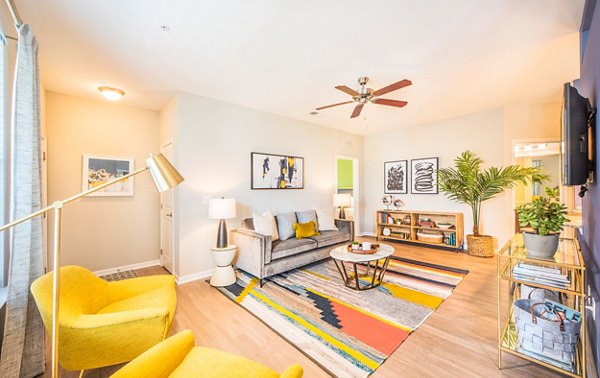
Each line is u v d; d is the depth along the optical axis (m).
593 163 1.65
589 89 1.84
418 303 2.60
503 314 2.38
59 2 1.74
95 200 3.57
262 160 4.20
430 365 1.72
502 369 1.67
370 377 1.62
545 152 5.54
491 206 4.49
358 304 2.59
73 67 2.66
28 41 1.65
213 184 3.63
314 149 5.14
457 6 1.86
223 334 2.11
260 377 1.12
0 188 1.80
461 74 2.98
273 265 3.20
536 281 1.59
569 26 2.10
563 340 1.51
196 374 1.13
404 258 4.22
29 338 1.65
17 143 1.59
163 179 1.19
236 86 3.22
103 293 1.86
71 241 3.39
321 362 1.76
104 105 3.65
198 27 2.06
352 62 2.66
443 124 4.99
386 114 4.61
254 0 1.77
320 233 4.26
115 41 2.22
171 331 2.16
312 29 2.10
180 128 3.34
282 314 2.42
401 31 2.15
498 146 4.32
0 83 1.81
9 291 1.50
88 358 1.41
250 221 3.82
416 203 5.44
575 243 1.94
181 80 3.03
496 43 2.34
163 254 3.96
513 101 3.98
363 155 6.39
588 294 1.85
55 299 1.00
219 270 3.18
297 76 2.97
